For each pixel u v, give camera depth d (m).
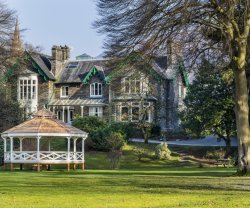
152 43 25.83
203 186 21.88
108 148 52.69
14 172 36.06
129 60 27.61
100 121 56.97
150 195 17.97
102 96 68.00
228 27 25.12
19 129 39.66
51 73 70.88
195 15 25.28
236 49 26.39
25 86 69.50
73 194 18.45
